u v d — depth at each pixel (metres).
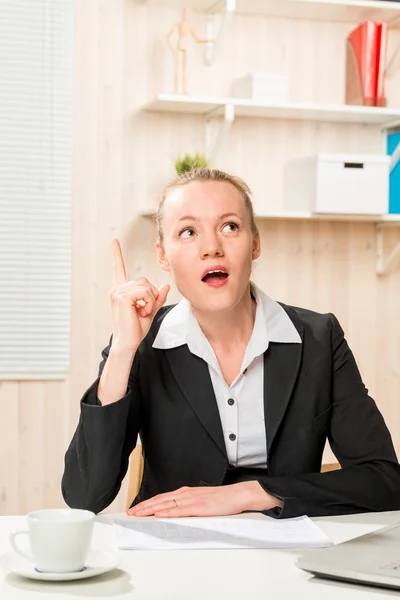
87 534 0.96
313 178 2.79
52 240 2.81
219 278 1.41
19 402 2.80
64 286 2.82
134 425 1.50
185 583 0.94
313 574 0.98
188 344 1.50
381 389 3.11
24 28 2.77
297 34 2.98
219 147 2.79
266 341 1.52
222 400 1.51
